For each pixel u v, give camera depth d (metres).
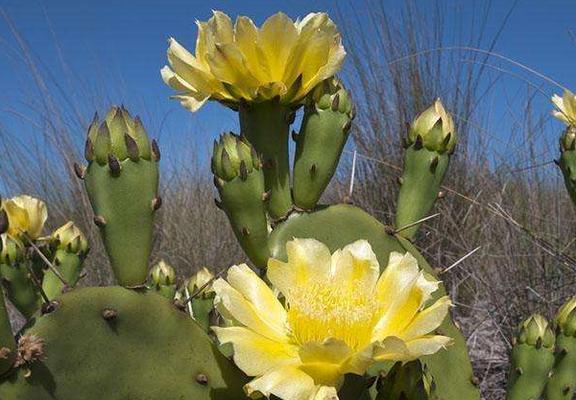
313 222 0.36
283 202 0.36
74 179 1.23
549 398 0.38
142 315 0.28
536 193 1.05
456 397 0.37
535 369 0.37
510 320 0.87
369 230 0.37
